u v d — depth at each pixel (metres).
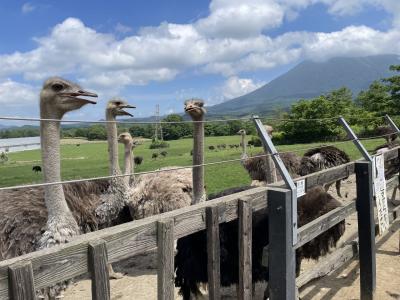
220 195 4.34
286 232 2.85
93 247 1.84
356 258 5.55
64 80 3.87
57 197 3.58
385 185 4.82
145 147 38.62
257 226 3.75
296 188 3.01
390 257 5.61
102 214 5.93
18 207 4.30
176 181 6.28
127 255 2.03
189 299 3.96
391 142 10.16
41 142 3.70
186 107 5.32
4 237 4.19
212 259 2.49
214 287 2.52
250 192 2.83
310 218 4.25
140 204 6.07
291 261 2.92
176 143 39.47
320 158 9.36
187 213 2.35
